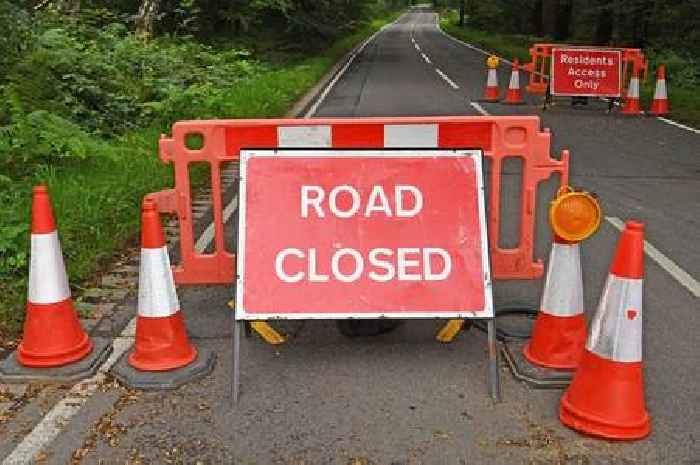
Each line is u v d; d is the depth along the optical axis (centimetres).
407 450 344
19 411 376
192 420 368
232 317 489
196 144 930
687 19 2516
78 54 1052
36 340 412
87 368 411
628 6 2634
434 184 423
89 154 804
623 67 1512
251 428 361
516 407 380
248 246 412
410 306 406
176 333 413
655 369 421
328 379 409
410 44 4253
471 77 2181
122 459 337
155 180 775
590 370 358
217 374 414
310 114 1375
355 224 418
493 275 495
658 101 1466
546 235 673
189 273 499
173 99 1106
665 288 548
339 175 423
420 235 416
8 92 810
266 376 412
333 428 361
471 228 418
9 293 501
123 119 1054
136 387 396
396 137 464
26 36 962
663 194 823
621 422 350
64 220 605
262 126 468
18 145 731
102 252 590
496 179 480
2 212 590
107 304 508
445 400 387
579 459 338
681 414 374
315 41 2767
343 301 405
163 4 2053
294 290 406
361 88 1841
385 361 430
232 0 2233
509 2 5006
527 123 468
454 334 455
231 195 802
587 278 568
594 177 904
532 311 491
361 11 4388
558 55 1489
